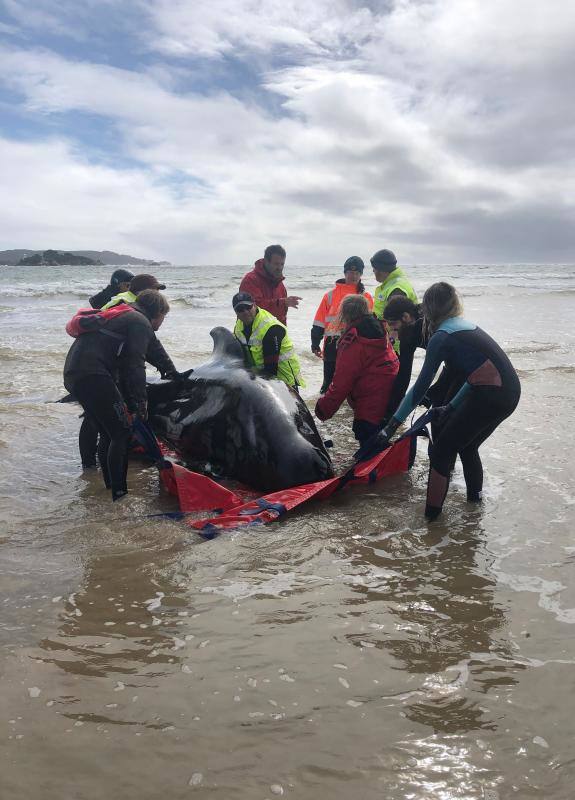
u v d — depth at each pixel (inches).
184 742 89.9
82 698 99.4
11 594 132.5
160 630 119.3
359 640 115.6
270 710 96.5
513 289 1229.1
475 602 129.3
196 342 518.6
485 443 245.4
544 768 85.0
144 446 195.5
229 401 211.9
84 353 191.0
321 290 1247.5
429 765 85.6
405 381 231.8
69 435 263.3
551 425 269.3
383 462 205.2
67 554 151.7
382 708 96.9
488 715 95.3
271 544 157.6
